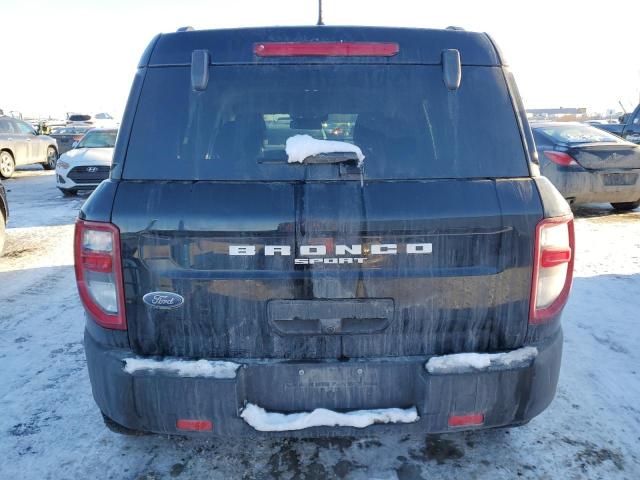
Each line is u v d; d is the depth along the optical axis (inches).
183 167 81.8
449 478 97.0
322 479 97.0
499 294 80.3
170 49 86.4
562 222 82.2
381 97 85.2
